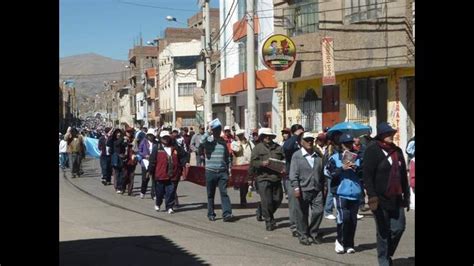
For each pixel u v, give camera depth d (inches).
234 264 334.3
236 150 630.5
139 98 3769.7
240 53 1326.3
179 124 2407.7
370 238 408.2
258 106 1243.8
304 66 918.4
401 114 757.3
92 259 351.9
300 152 390.0
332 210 495.2
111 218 522.6
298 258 348.2
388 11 740.7
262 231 446.3
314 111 962.1
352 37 791.7
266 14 1159.6
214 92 1701.5
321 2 874.8
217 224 482.0
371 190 297.4
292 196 397.4
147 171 629.0
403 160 303.0
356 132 497.7
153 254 364.8
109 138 749.3
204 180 589.0
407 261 332.8
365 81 827.4
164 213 553.3
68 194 730.8
